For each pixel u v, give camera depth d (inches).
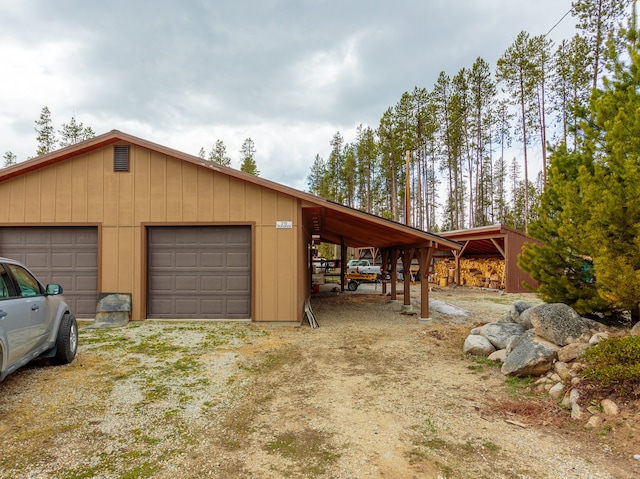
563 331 180.2
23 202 325.7
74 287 326.6
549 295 243.3
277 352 230.7
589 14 701.9
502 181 1733.5
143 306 321.7
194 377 178.4
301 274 336.8
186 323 314.2
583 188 204.1
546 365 170.6
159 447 110.1
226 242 328.8
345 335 285.6
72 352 198.4
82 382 166.2
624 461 101.2
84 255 327.3
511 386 167.9
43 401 143.2
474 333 250.2
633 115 192.9
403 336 283.7
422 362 211.5
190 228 329.4
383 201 1438.2
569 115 750.5
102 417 130.6
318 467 99.5
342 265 672.4
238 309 327.6
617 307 212.5
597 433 116.7
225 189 326.0
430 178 1478.8
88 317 325.1
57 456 103.3
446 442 114.8
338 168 1524.4
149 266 328.8
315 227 491.8
